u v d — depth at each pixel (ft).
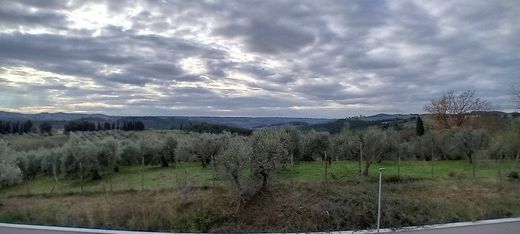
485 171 77.05
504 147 91.30
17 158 88.22
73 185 77.20
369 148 71.20
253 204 52.42
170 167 92.32
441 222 49.26
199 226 49.39
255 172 55.88
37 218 52.65
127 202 56.39
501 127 128.26
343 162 83.15
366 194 54.49
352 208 50.37
